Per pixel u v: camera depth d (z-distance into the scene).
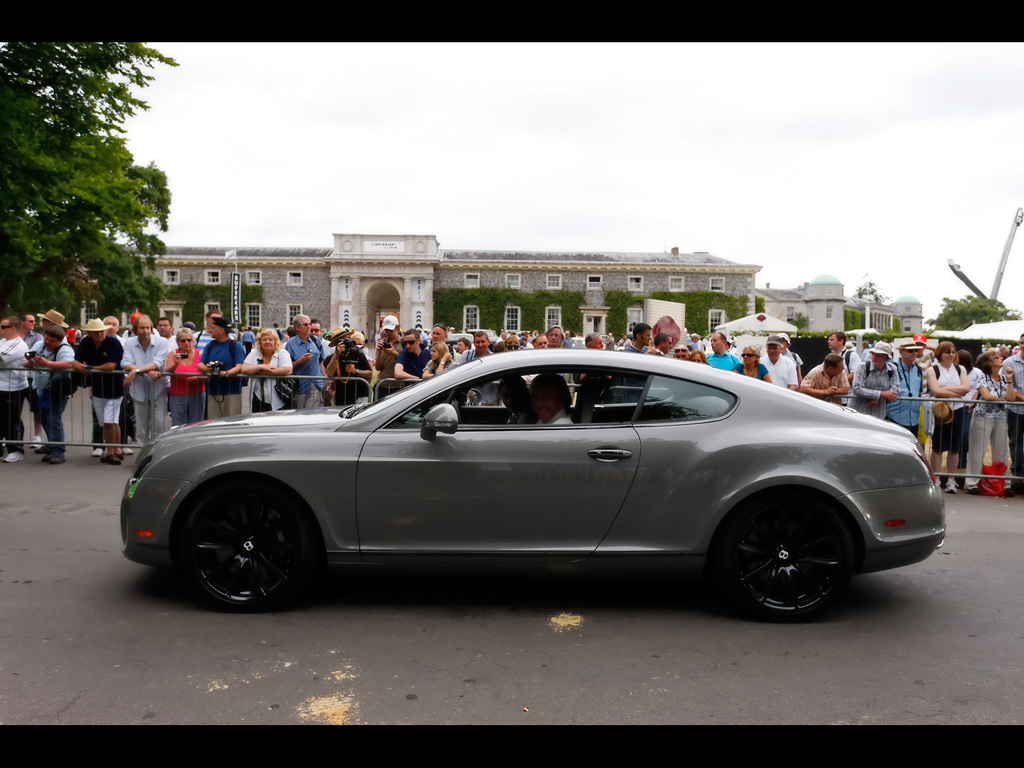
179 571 4.07
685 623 4.02
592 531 4.03
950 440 8.52
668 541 4.02
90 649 3.50
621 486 4.00
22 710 2.90
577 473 3.99
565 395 4.23
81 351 8.92
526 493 3.99
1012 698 3.18
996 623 4.10
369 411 4.20
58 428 8.65
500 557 4.01
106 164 17.77
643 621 4.04
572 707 3.03
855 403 8.47
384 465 3.97
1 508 6.38
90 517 6.10
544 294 66.88
